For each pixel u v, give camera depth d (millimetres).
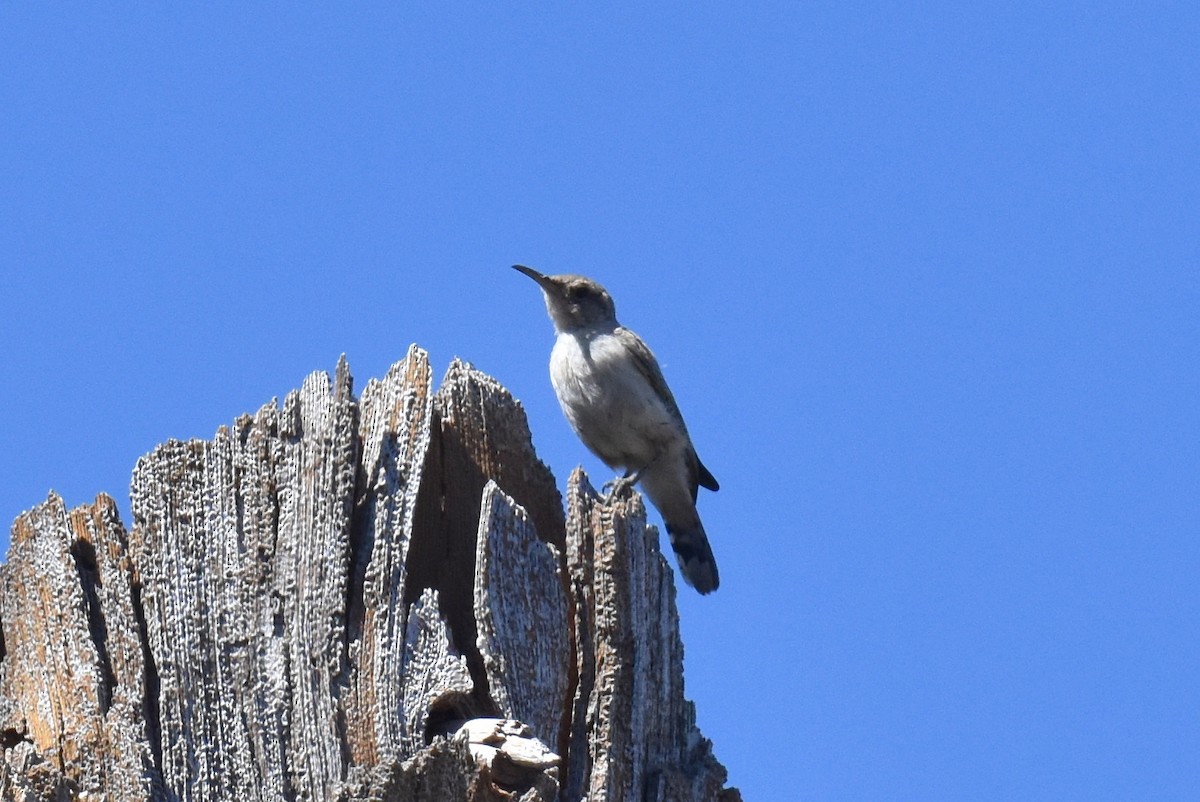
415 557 12578
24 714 12195
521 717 11570
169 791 11570
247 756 11594
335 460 12055
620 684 12000
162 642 11992
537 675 11773
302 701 11531
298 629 11742
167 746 11680
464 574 12852
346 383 12383
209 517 12367
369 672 11477
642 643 12219
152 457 12633
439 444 12945
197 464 12555
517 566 11969
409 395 12578
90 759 11719
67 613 12320
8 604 12656
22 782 11070
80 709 11945
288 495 12219
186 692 11828
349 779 10789
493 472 13133
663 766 12164
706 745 12539
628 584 12289
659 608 12609
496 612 11742
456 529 12945
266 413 12602
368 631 11602
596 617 12242
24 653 12430
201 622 12023
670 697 12477
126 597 12289
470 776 10742
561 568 12805
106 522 12570
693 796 11961
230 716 11742
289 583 11945
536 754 11133
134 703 11852
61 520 12625
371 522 12047
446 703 11469
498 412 13250
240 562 12180
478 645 11688
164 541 12336
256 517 12258
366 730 11352
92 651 12133
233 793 11539
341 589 11703
